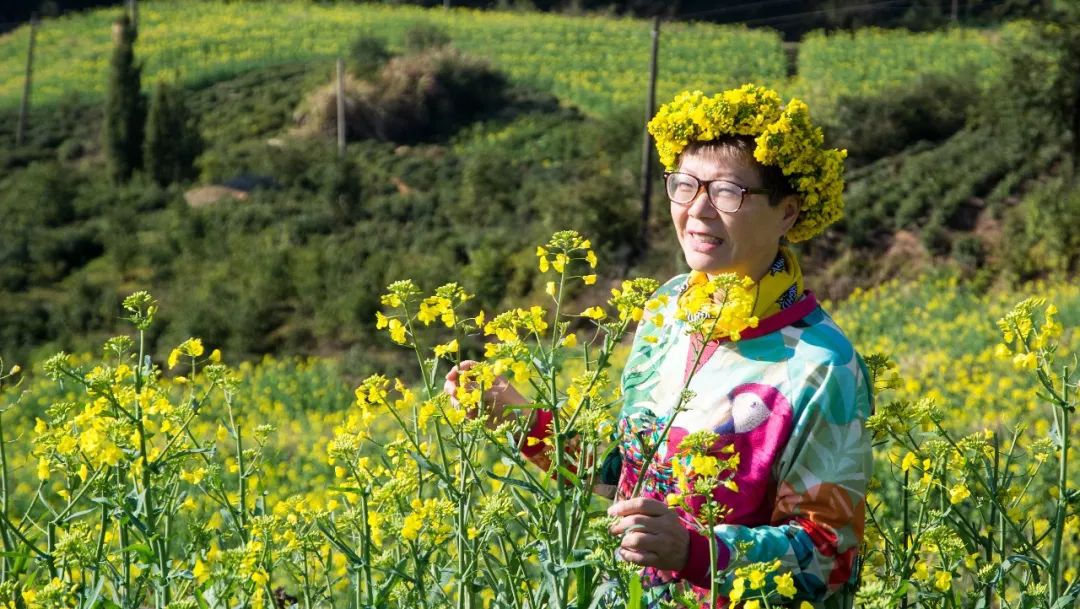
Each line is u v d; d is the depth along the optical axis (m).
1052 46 28.02
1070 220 23.30
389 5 76.62
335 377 17.98
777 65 55.44
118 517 1.85
